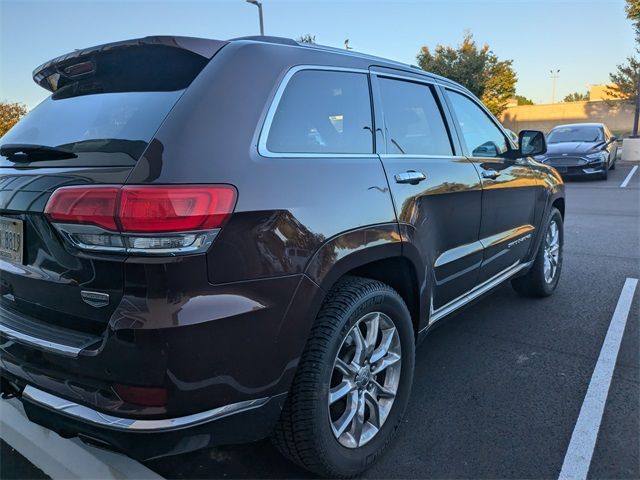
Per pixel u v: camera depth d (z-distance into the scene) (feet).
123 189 5.61
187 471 8.07
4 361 6.93
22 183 6.68
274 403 6.52
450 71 109.70
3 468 8.06
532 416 9.30
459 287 10.68
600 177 48.47
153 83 6.93
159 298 5.56
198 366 5.75
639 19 72.13
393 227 8.06
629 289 16.38
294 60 7.52
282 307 6.33
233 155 6.18
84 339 6.05
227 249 5.85
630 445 8.39
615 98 105.19
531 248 14.39
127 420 5.70
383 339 8.30
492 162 11.98
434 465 8.05
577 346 12.26
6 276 7.14
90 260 5.83
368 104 8.73
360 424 7.81
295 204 6.57
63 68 8.02
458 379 10.77
